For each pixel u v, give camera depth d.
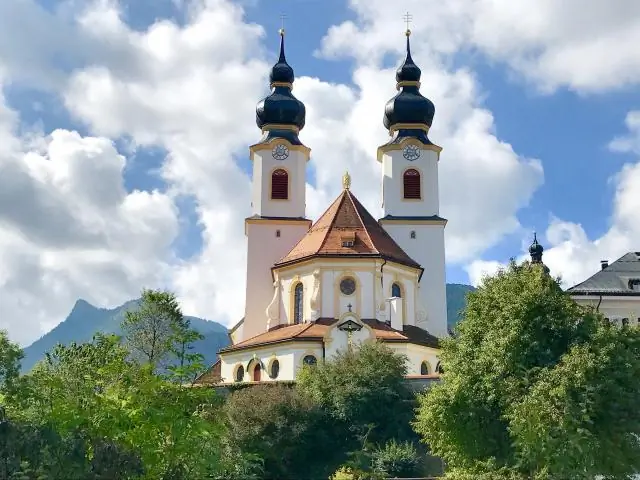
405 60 102.56
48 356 49.47
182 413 38.00
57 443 32.78
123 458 33.56
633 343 43.56
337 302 80.19
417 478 52.84
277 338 77.56
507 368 43.84
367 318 79.81
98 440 34.16
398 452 56.88
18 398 37.66
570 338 44.16
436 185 97.00
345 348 71.50
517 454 41.22
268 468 59.06
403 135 98.56
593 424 40.59
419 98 99.31
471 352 46.03
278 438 58.72
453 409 44.69
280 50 103.62
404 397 63.81
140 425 36.75
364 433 61.06
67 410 36.09
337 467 59.28
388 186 96.69
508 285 46.53
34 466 31.64
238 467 45.84
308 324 79.19
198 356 41.50
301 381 66.00
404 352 74.50
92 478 32.78
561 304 44.88
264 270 93.81
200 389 39.41
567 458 38.84
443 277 93.62
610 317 96.06
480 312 47.53
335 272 80.88
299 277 83.19
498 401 43.69
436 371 78.75
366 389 62.12
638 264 100.12
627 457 40.84
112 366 39.47
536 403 39.94
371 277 80.81
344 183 91.75
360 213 90.31
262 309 92.94
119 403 37.12
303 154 98.00
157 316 75.38
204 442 38.59
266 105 99.38
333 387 63.22
